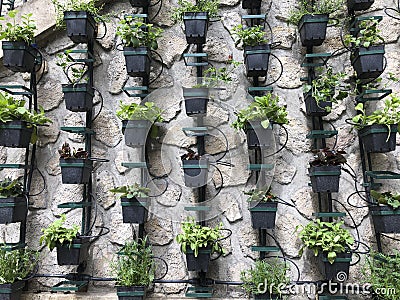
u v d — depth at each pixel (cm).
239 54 263
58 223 231
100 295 241
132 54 241
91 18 250
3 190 233
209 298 237
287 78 260
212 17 255
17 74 271
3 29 267
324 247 217
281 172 251
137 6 262
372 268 220
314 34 237
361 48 232
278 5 266
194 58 264
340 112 253
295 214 247
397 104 248
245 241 246
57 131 263
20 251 242
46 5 267
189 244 225
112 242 251
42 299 240
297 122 255
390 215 218
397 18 254
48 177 260
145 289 230
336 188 222
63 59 269
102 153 259
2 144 229
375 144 223
